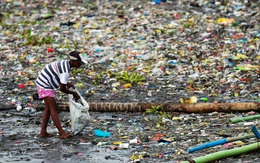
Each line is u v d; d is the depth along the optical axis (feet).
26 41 134.41
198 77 106.52
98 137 77.51
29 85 106.73
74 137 77.71
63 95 100.32
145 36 132.46
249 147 65.62
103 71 113.09
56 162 67.36
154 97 96.94
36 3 169.68
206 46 123.24
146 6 158.40
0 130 82.07
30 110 92.43
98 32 138.41
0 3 171.83
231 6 153.69
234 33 131.44
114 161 67.21
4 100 97.76
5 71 115.14
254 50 119.24
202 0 159.84
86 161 67.46
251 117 76.28
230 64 112.06
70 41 133.90
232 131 76.33
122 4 161.58
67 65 76.02
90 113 90.22
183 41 127.75
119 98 97.35
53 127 83.66
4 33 144.77
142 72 111.14
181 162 62.59
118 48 125.90
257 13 145.79
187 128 79.61
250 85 100.22
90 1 167.43
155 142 74.02
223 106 86.12
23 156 69.82
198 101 92.68
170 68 112.47
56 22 149.89
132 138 76.33
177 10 153.28
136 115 88.02
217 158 63.82
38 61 121.29
